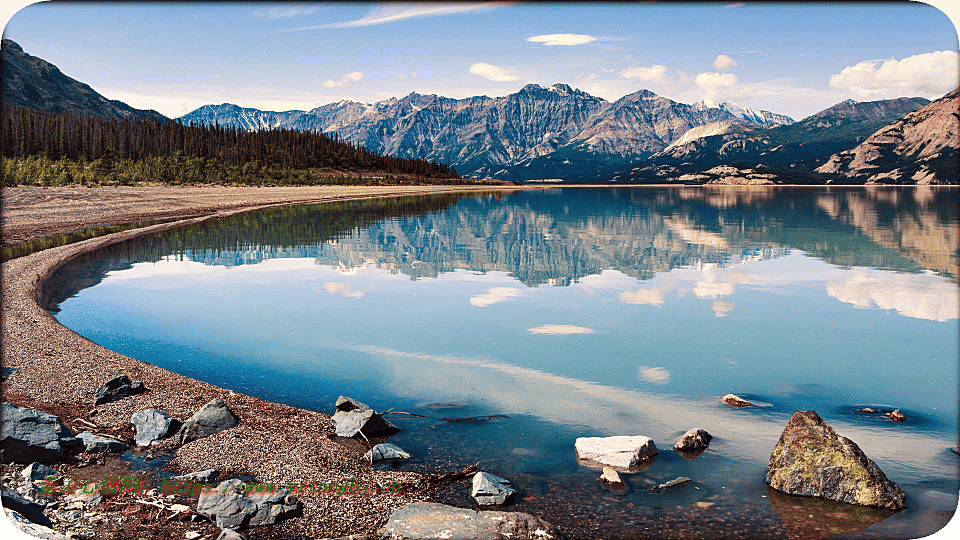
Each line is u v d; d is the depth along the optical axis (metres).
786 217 71.88
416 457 10.17
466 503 8.65
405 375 14.70
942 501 8.63
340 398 11.92
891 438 10.92
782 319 20.80
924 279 29.02
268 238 46.69
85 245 39.38
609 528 8.00
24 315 19.08
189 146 172.88
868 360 15.85
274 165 185.12
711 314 21.64
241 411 11.74
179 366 15.27
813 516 8.32
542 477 9.48
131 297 24.25
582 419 11.92
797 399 13.05
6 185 76.00
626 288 27.08
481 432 11.27
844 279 29.25
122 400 12.05
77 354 15.02
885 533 7.83
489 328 19.55
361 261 35.47
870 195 154.38
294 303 23.47
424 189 179.38
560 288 27.12
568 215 76.00
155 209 68.31
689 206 99.25
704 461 10.05
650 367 15.37
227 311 21.94
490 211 82.88
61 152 123.00
